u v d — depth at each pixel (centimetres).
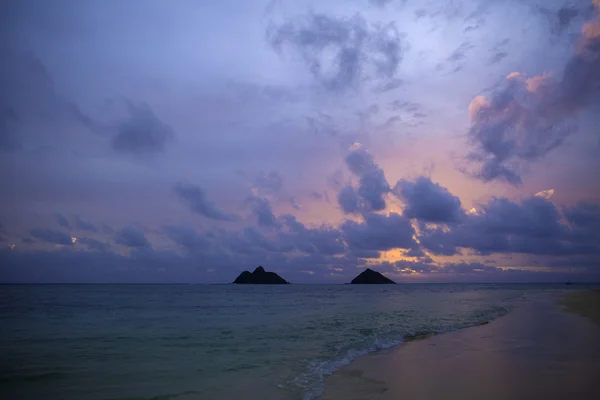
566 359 1272
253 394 950
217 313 3416
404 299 5978
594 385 945
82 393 982
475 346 1550
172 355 1461
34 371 1220
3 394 986
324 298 6506
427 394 888
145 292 9369
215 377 1127
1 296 6719
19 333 2098
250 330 2183
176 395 952
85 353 1512
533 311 3212
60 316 3120
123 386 1044
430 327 2192
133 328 2312
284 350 1547
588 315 2797
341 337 1886
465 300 5462
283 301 5597
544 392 880
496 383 972
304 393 943
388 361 1289
